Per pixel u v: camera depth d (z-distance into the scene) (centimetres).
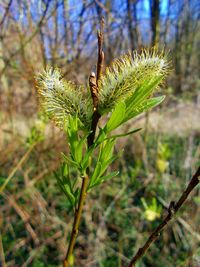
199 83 702
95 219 381
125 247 360
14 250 332
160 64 113
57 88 118
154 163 469
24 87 444
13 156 384
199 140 498
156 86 110
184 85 675
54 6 391
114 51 441
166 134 588
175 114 603
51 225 346
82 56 470
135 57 116
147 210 285
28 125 415
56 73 123
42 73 123
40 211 354
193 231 302
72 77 383
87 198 379
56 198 410
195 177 109
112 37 478
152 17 432
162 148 396
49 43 428
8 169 376
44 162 392
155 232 114
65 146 376
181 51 722
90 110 115
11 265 320
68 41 455
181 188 404
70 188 115
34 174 391
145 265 342
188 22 768
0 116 417
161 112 518
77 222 112
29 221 364
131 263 117
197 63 942
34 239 325
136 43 455
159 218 368
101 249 339
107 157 112
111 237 375
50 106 118
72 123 108
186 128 552
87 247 358
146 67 112
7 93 412
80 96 120
